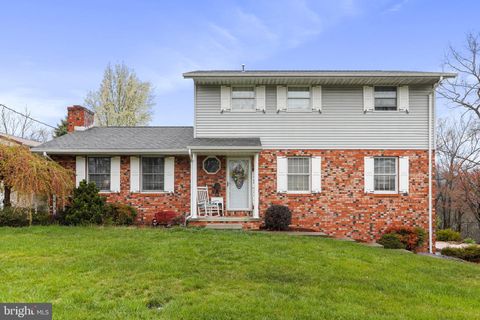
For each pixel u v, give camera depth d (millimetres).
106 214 12695
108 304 4770
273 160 13625
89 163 13875
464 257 12195
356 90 13711
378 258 8055
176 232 10258
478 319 4668
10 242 8523
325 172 13539
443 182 26453
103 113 33281
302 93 13852
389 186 13578
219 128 13812
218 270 6438
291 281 5996
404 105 13547
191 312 4539
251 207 13719
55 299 4945
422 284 6238
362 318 4527
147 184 13891
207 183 13750
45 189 11875
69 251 7590
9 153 11820
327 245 9109
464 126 26109
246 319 4379
